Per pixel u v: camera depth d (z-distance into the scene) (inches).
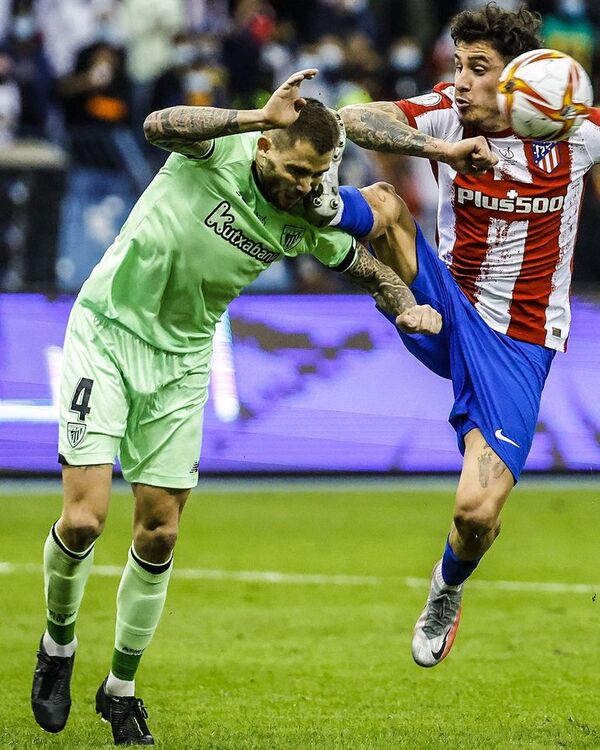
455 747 650.8
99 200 1932.8
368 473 1457.9
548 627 939.3
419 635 713.0
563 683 796.0
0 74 1969.7
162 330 644.1
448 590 702.5
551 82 627.2
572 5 2124.8
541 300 707.4
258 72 2011.6
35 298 1455.5
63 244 1903.3
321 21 2201.0
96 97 1931.6
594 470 1283.2
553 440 1455.5
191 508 1365.7
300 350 1460.4
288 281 1897.1
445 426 1469.0
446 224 715.4
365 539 1235.2
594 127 690.2
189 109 592.4
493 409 689.6
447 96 697.0
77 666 832.3
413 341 718.5
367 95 2049.7
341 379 1461.6
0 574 1088.2
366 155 1924.2
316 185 612.7
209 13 2261.3
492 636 914.1
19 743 652.1
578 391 1456.7
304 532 1262.3
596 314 1467.8
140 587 659.4
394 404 1462.8
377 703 749.3
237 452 1449.3
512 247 700.0
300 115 593.0
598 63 2134.6
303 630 922.7
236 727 693.9
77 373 636.1
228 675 807.7
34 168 1820.9
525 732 685.9
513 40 666.2
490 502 666.8
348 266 667.4
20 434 1440.7
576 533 1275.8
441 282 709.3
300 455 1453.0
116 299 638.5
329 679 800.9
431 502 1398.9
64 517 634.2
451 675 813.2
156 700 752.3
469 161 631.2
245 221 625.6
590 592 1050.7
